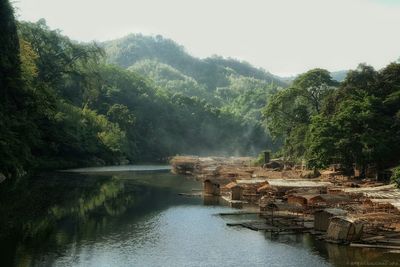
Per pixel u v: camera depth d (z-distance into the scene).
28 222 59.91
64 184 101.19
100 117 198.25
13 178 104.75
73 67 177.62
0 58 104.81
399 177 80.56
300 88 155.00
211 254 47.56
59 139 155.50
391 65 118.62
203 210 74.44
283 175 121.44
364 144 97.19
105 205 76.06
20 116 110.38
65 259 44.59
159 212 71.62
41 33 166.25
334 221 53.09
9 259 43.94
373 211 60.78
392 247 49.44
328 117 119.44
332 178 108.12
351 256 46.56
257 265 43.75
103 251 47.91
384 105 106.06
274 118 162.38
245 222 63.50
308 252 48.16
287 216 67.50
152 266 43.25
